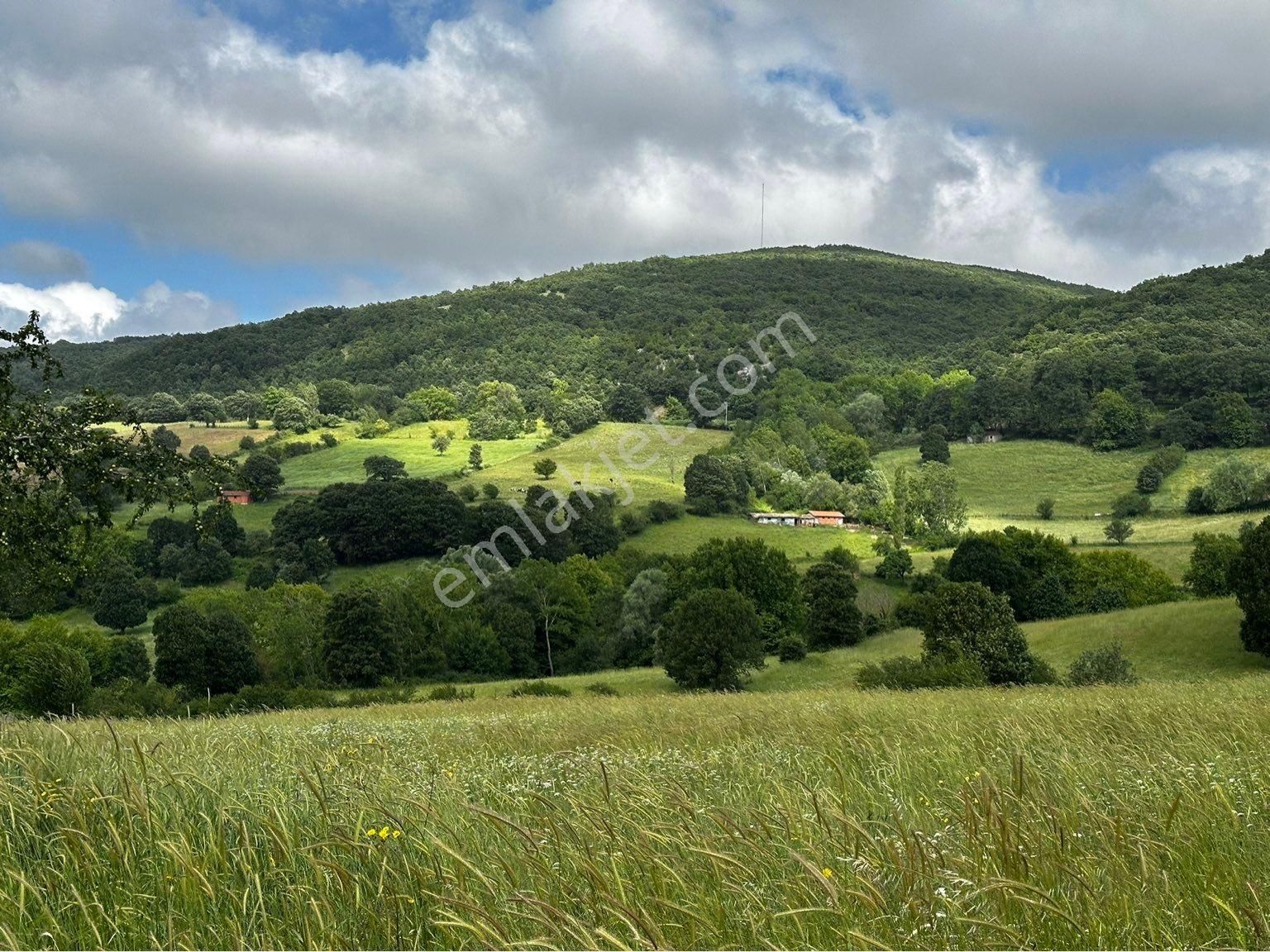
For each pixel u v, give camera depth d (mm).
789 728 10695
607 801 4520
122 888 3771
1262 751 6824
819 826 4332
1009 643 41156
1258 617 43188
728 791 5977
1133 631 50281
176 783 4891
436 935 3402
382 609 56562
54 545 10773
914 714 12383
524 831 3691
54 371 10867
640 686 49844
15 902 3578
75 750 6387
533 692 45125
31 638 56344
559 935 3002
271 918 3504
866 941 3072
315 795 4406
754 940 3340
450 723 15469
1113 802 5078
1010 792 4590
